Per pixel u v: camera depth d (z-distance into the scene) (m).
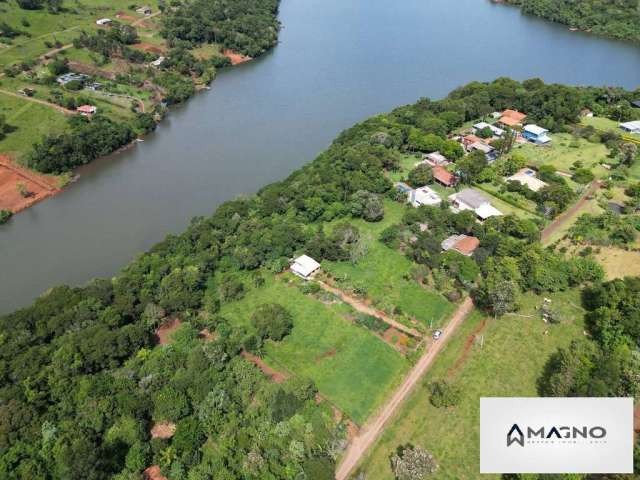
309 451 68.81
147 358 84.00
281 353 87.81
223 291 99.38
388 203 131.88
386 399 78.75
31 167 155.88
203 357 81.12
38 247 127.25
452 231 115.06
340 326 92.50
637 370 73.88
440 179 137.25
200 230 116.44
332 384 81.44
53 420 72.38
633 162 142.25
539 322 91.62
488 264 101.69
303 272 104.50
